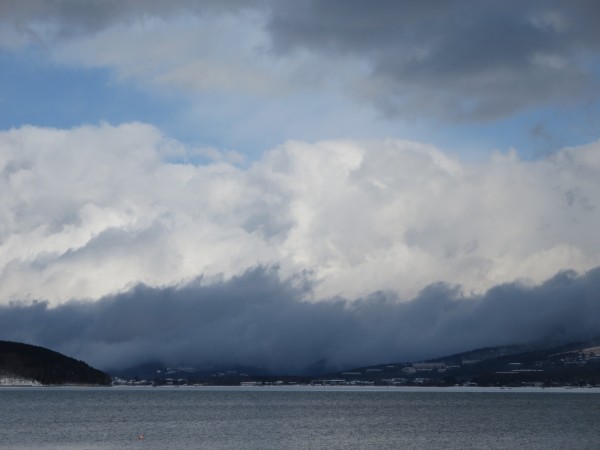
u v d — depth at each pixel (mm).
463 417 183125
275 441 118250
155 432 134875
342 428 146625
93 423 158125
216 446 109938
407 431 138750
